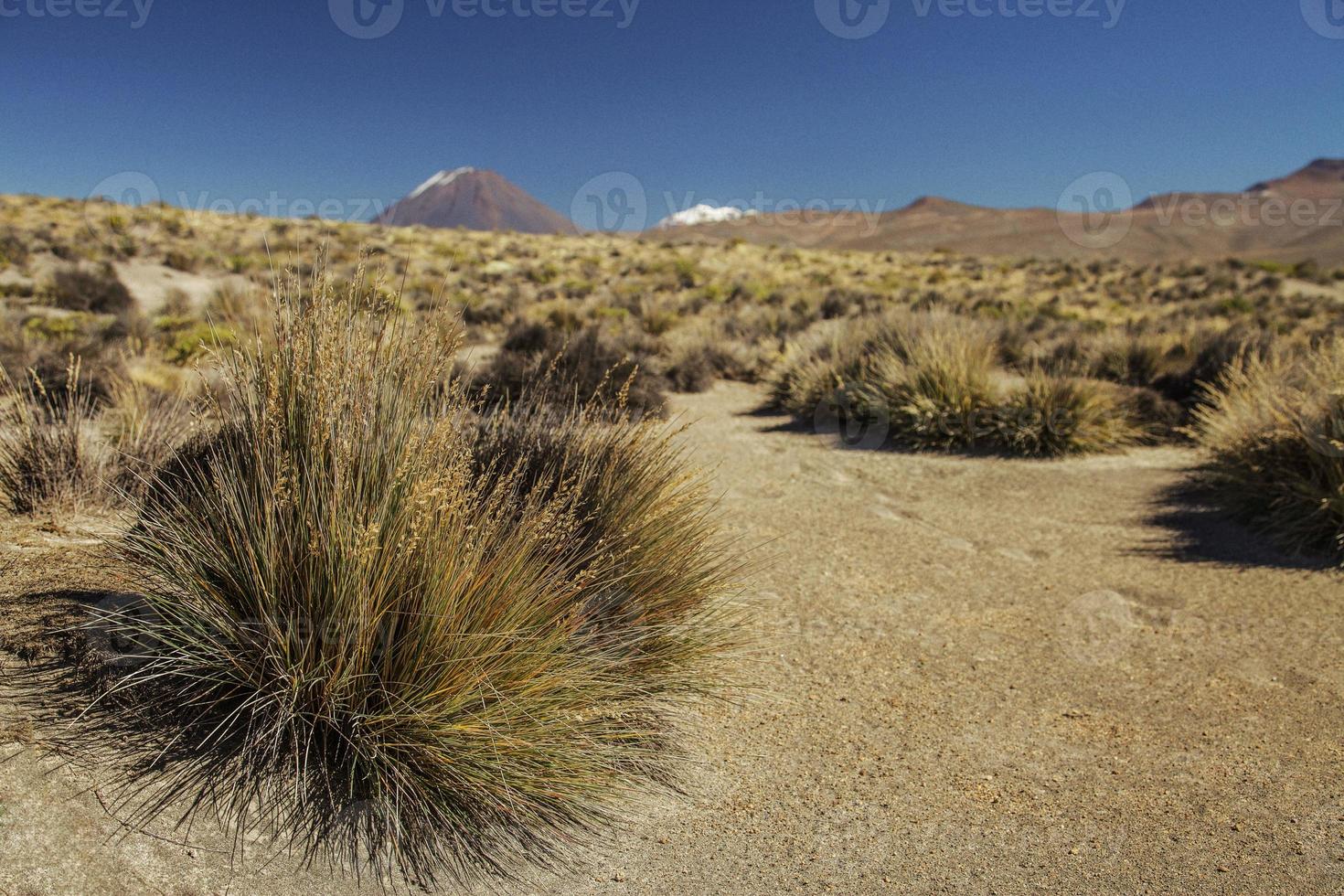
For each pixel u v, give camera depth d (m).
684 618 3.89
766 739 3.67
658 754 3.44
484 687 2.94
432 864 2.63
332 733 2.91
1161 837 3.07
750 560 5.90
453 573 2.99
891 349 11.91
